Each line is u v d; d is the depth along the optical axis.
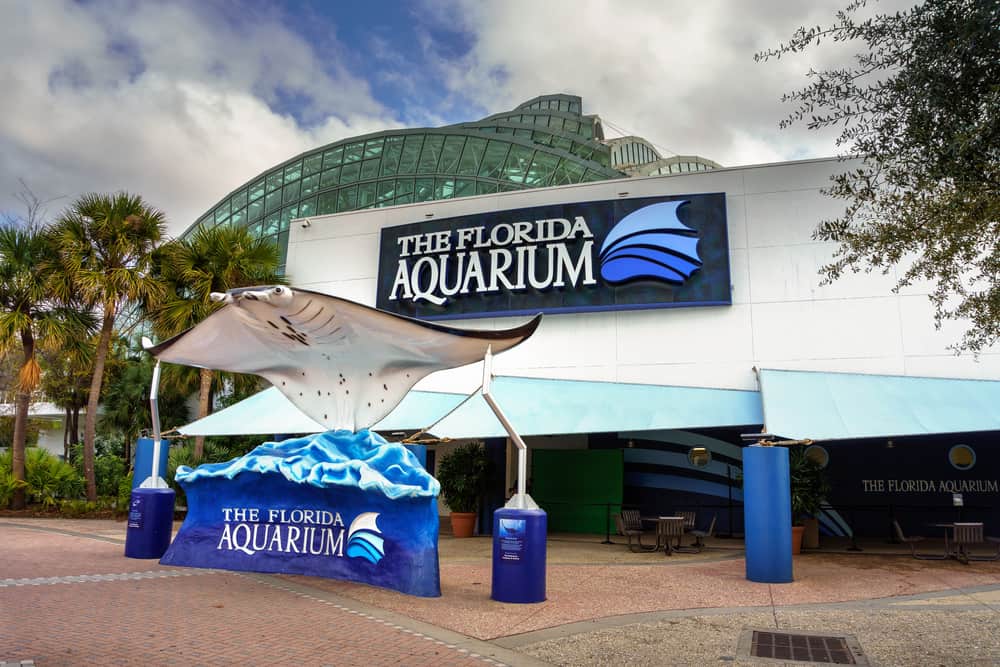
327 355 10.99
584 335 18.91
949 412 13.69
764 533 10.77
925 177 5.70
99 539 14.87
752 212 18.23
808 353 17.09
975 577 11.27
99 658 5.68
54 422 43.50
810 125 6.11
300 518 10.66
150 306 21.84
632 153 53.28
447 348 9.86
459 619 7.80
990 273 6.05
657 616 8.15
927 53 5.39
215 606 8.03
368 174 47.91
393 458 10.11
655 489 19.58
